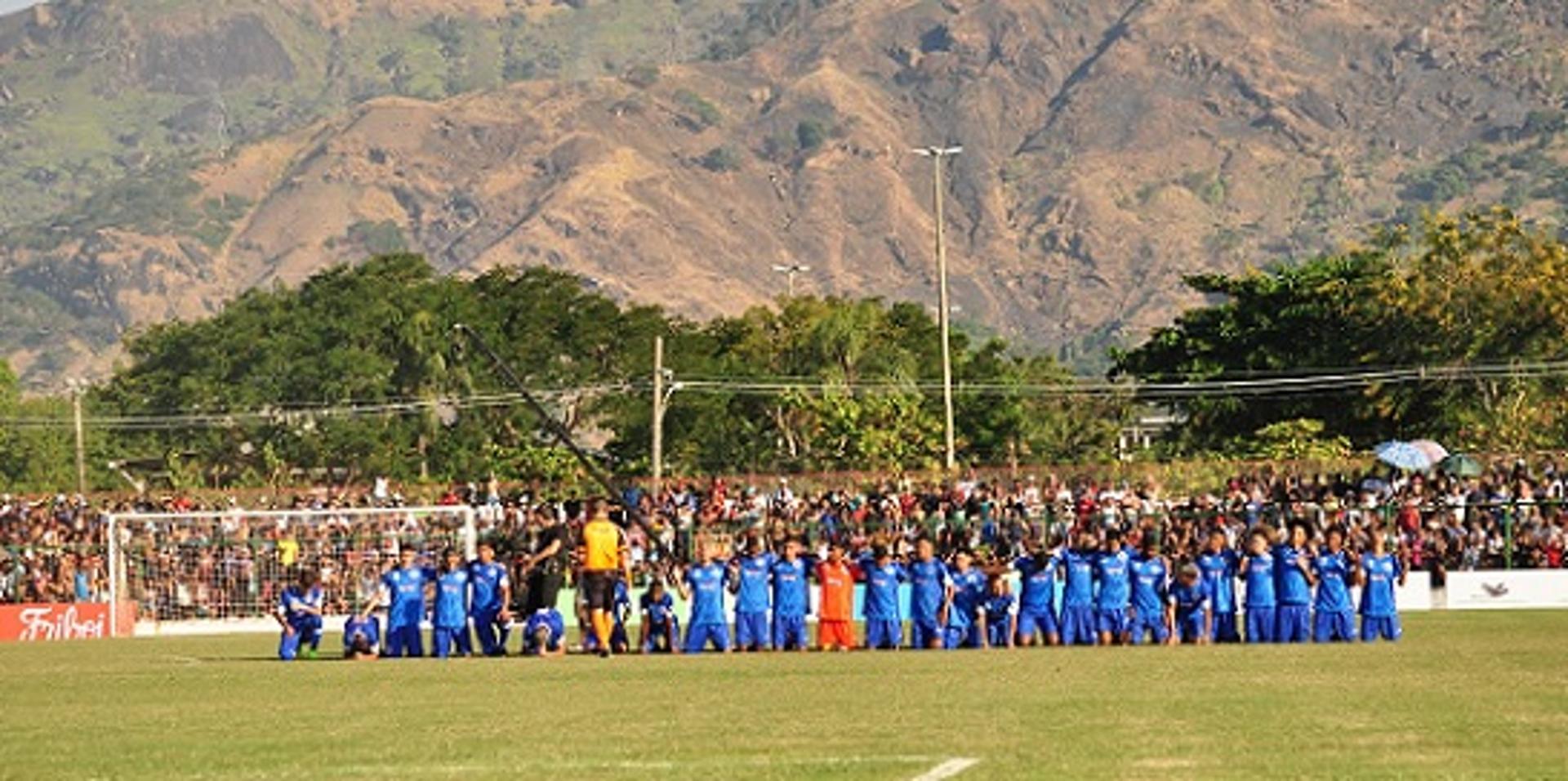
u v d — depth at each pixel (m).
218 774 31.25
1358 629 64.75
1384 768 29.48
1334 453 157.00
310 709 42.19
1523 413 156.38
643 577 78.88
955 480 108.69
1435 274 169.00
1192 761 30.52
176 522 97.50
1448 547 85.94
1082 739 33.53
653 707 40.94
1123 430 197.12
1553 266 164.25
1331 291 177.38
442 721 38.72
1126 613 63.19
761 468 186.88
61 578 94.69
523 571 67.62
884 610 63.06
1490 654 52.97
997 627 63.53
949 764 30.58
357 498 120.69
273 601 90.75
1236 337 184.38
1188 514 87.62
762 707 40.50
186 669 57.72
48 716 41.88
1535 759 30.20
